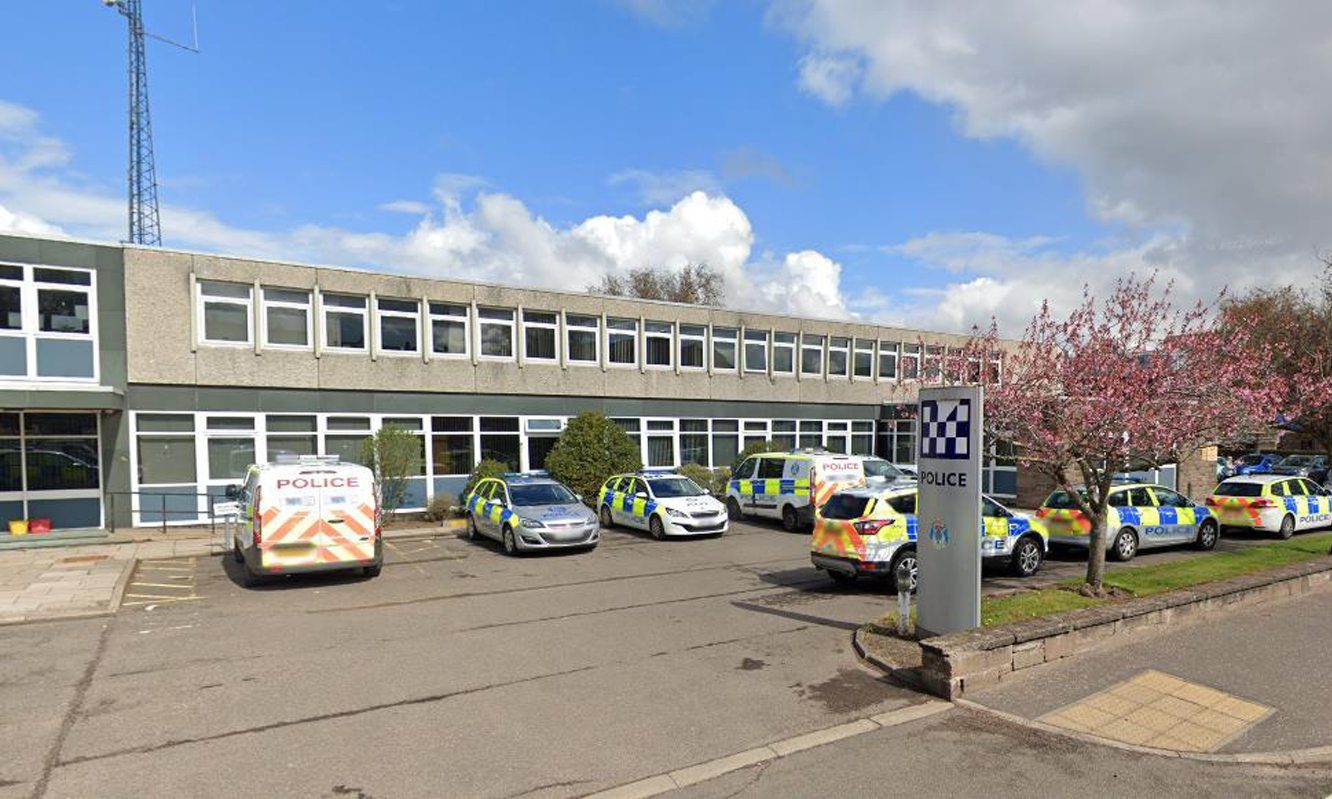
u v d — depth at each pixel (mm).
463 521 19312
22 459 16031
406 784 4766
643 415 24531
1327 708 5902
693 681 6758
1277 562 11695
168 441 17344
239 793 4652
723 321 26406
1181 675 6629
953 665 6180
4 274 15750
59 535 15461
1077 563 13492
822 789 4656
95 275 16609
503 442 21875
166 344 17266
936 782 4742
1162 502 14648
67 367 16281
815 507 17406
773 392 27609
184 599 10586
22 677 7016
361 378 19625
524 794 4629
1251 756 5082
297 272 18859
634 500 17719
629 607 9906
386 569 13039
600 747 5316
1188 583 9781
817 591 10953
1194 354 8891
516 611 9695
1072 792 4609
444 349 21031
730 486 20906
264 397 18406
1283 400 10906
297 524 11344
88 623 9195
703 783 4762
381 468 18453
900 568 10680
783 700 6250
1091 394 8766
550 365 22641
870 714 5906
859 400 30062
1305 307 22297
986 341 10672
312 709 6117
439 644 8094
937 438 7629
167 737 5547
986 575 12195
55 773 4941
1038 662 6777
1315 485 18250
